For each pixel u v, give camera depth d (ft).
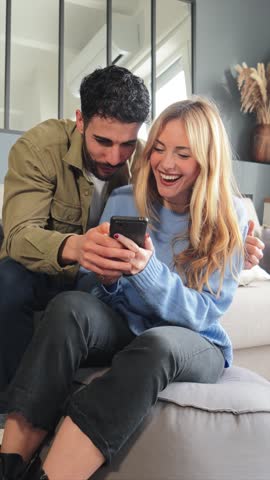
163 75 10.56
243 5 11.35
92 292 3.71
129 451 2.79
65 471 2.52
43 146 4.23
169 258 3.68
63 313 2.94
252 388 3.23
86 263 3.16
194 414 2.86
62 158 4.26
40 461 2.83
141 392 2.68
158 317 3.52
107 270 3.14
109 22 10.11
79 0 10.26
